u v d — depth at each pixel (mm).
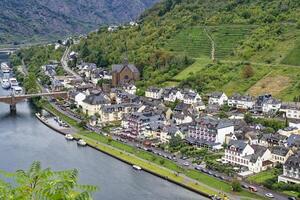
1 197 37469
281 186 188875
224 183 196375
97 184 195875
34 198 37500
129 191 188625
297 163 194250
